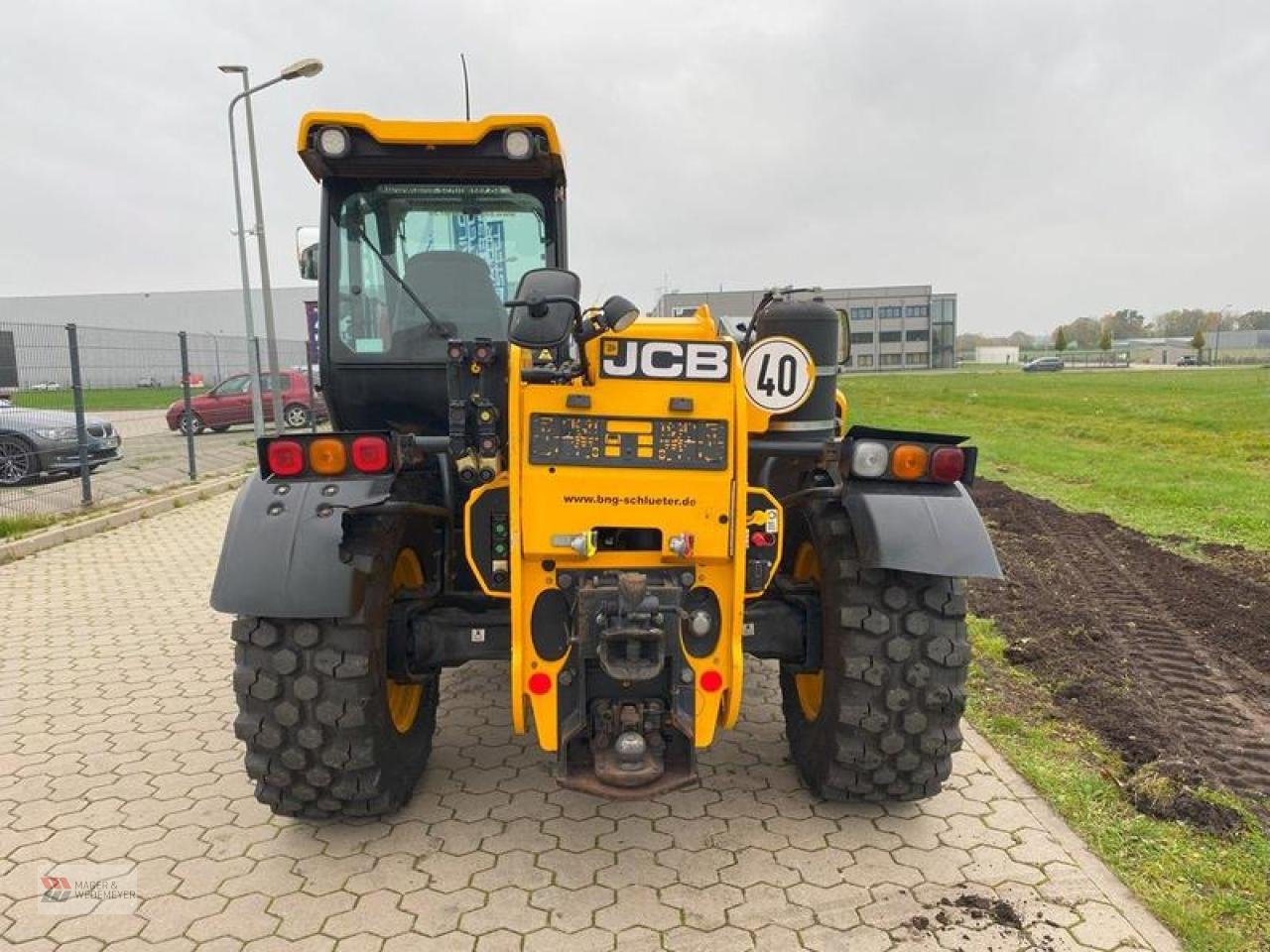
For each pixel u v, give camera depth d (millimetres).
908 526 3082
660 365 2943
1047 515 9555
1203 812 3369
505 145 3766
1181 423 20250
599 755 2910
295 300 52781
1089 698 4504
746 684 4898
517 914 2889
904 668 3195
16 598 6934
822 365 3896
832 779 3367
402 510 3141
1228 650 5242
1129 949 2674
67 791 3773
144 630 6090
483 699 4707
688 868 3133
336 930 2830
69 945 2783
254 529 3078
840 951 2695
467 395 3109
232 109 16312
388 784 3330
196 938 2805
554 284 2740
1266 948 2646
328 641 3109
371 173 4043
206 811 3592
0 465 12383
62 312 53406
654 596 2881
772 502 3078
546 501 2955
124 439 17734
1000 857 3154
